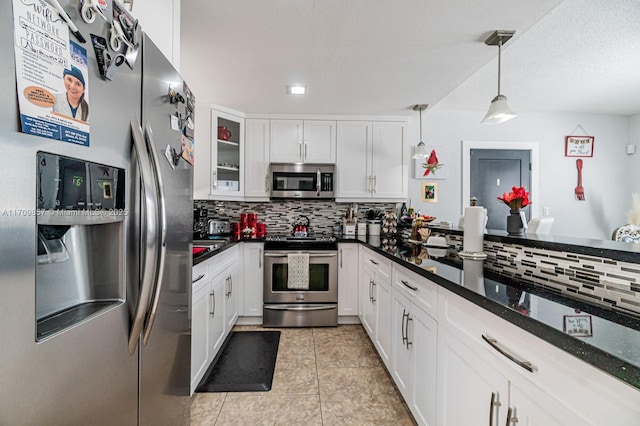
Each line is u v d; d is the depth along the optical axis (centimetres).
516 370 82
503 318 86
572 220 386
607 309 86
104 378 75
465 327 108
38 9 55
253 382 202
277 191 325
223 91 267
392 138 338
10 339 50
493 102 192
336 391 193
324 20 164
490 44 187
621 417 56
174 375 122
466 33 176
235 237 329
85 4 67
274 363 228
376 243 266
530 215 381
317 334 283
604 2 177
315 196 327
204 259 184
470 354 104
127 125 84
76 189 65
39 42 55
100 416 74
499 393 89
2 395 49
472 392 103
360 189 337
